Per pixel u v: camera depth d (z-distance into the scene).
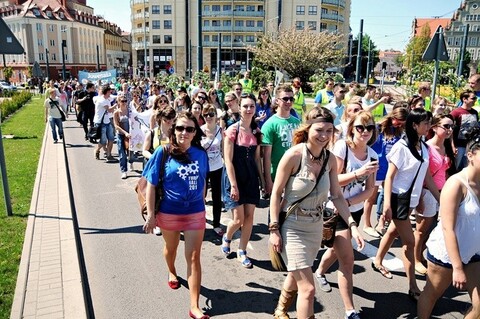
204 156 3.83
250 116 4.63
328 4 71.50
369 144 4.08
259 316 3.83
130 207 7.05
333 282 4.46
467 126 6.71
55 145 12.80
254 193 4.75
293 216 3.19
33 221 5.95
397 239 5.71
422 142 4.16
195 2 72.38
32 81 63.41
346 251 3.52
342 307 3.99
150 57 76.19
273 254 3.31
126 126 9.05
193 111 6.32
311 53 44.59
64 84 25.81
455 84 14.45
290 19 70.81
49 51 81.44
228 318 3.80
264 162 4.82
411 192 4.04
